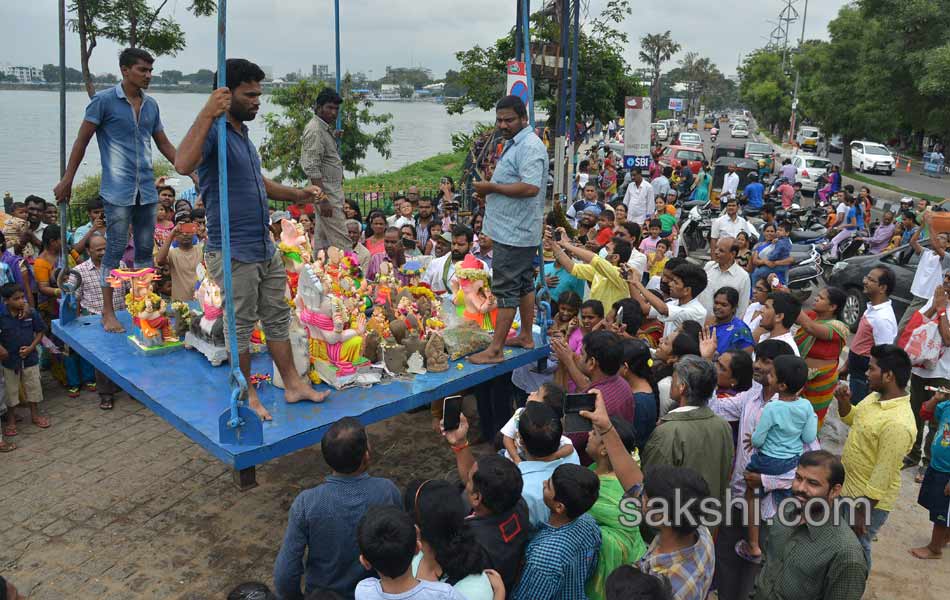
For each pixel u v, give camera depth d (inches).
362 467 133.6
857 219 577.0
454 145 872.9
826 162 1131.9
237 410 143.9
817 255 496.1
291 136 784.9
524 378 236.7
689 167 885.2
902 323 309.9
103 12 485.4
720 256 282.4
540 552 121.6
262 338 207.2
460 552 115.1
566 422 143.1
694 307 234.2
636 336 237.1
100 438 257.3
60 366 296.8
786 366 171.6
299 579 132.9
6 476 229.1
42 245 300.7
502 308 200.2
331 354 180.4
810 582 132.2
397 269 284.5
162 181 329.4
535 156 189.9
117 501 217.2
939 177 1332.4
